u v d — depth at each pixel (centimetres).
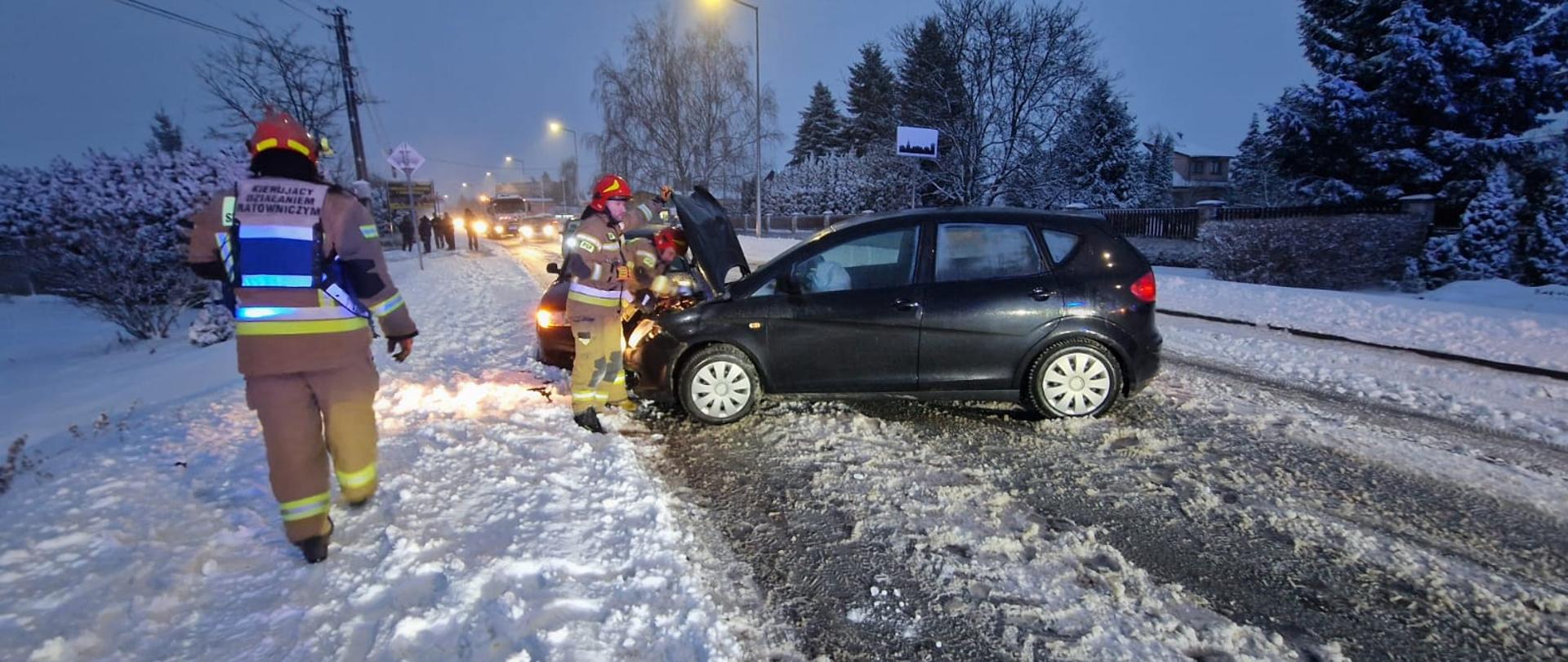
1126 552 341
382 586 289
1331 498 400
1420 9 1700
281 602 279
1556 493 405
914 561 334
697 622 279
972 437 491
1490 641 277
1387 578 320
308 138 300
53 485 380
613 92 3594
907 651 271
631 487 392
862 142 4819
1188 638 278
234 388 595
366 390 315
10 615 264
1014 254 521
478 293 1328
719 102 3569
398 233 3556
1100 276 515
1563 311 1070
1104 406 521
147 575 294
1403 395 604
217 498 368
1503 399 591
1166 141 5156
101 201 1006
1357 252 1446
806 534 359
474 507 362
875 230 527
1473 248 1398
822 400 573
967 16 2495
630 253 540
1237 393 607
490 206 4209
